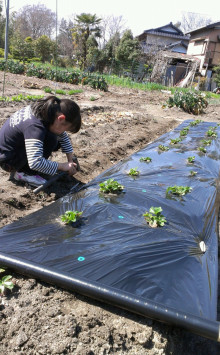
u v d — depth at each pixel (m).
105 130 7.25
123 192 3.40
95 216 2.88
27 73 17.88
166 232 2.69
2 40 37.38
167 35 39.31
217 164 5.03
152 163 4.56
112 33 44.41
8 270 2.35
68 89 14.58
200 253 2.50
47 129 3.20
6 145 3.40
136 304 1.92
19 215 3.32
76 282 2.05
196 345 2.13
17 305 2.09
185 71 30.44
